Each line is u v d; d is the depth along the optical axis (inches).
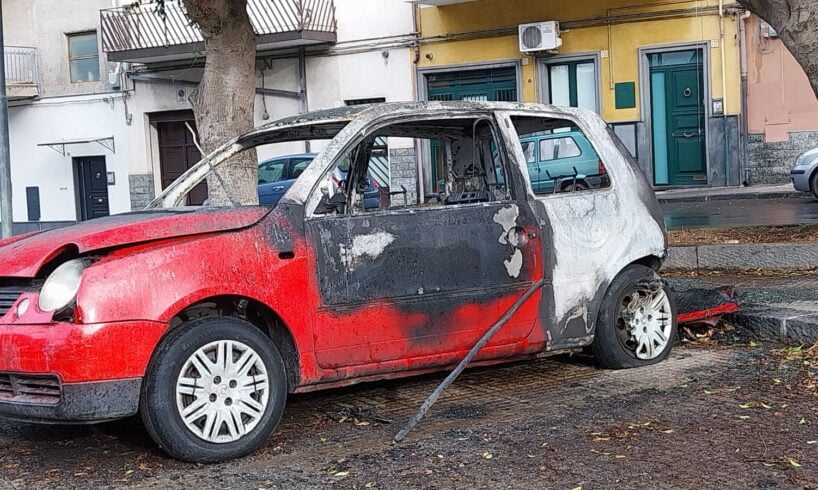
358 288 222.1
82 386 191.8
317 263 217.8
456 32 968.3
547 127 268.1
